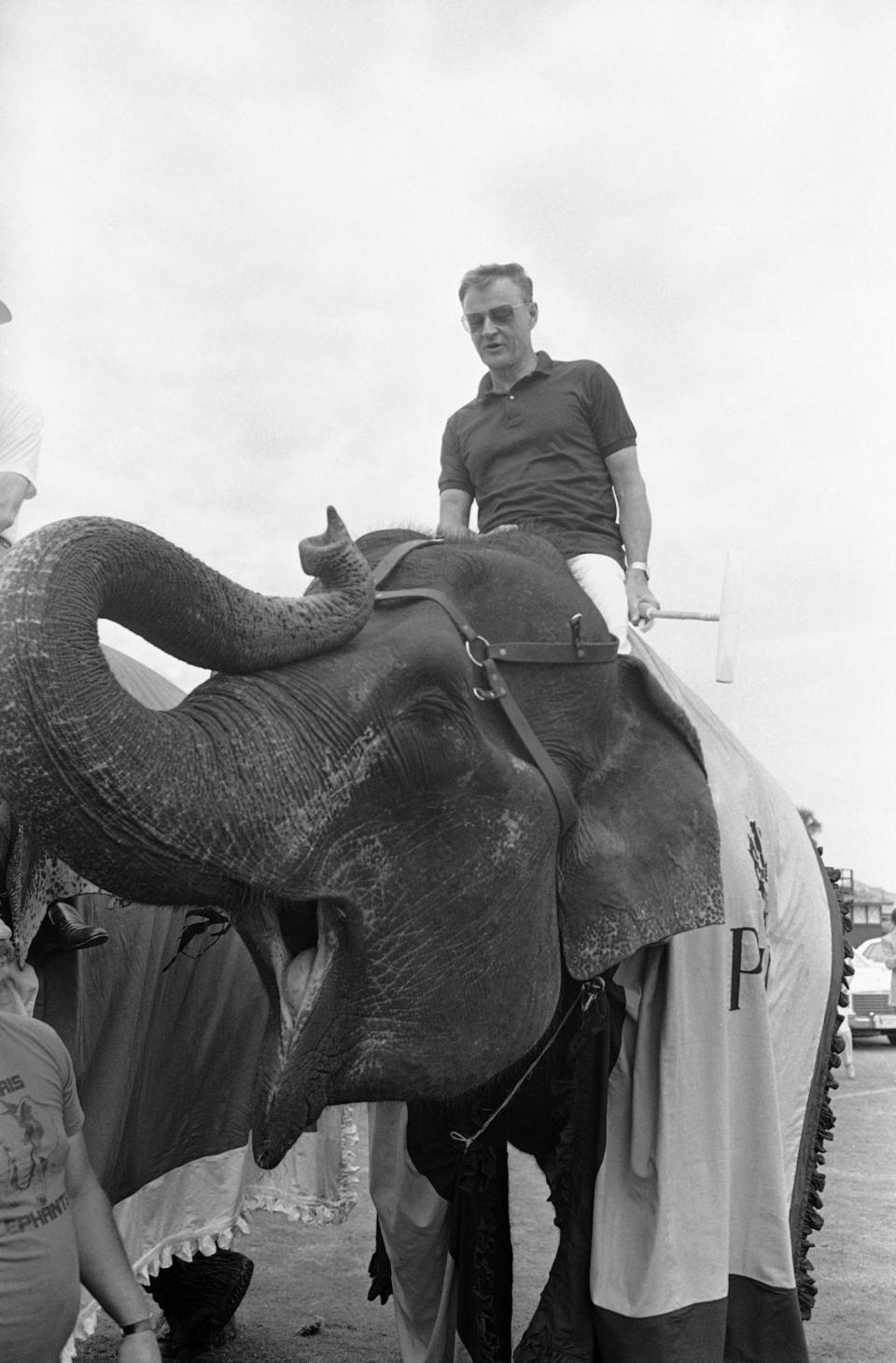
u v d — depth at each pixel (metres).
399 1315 3.86
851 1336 5.13
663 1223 3.19
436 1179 3.28
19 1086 2.42
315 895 2.45
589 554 4.11
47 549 2.16
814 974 4.27
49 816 2.15
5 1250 2.33
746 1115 3.55
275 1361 4.68
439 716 2.63
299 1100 2.48
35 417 3.87
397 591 2.81
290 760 2.41
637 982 3.33
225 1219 4.14
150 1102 3.81
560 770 3.04
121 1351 2.60
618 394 4.31
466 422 4.44
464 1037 2.70
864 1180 8.01
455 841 2.68
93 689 2.15
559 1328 3.16
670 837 3.18
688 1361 3.18
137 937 3.53
